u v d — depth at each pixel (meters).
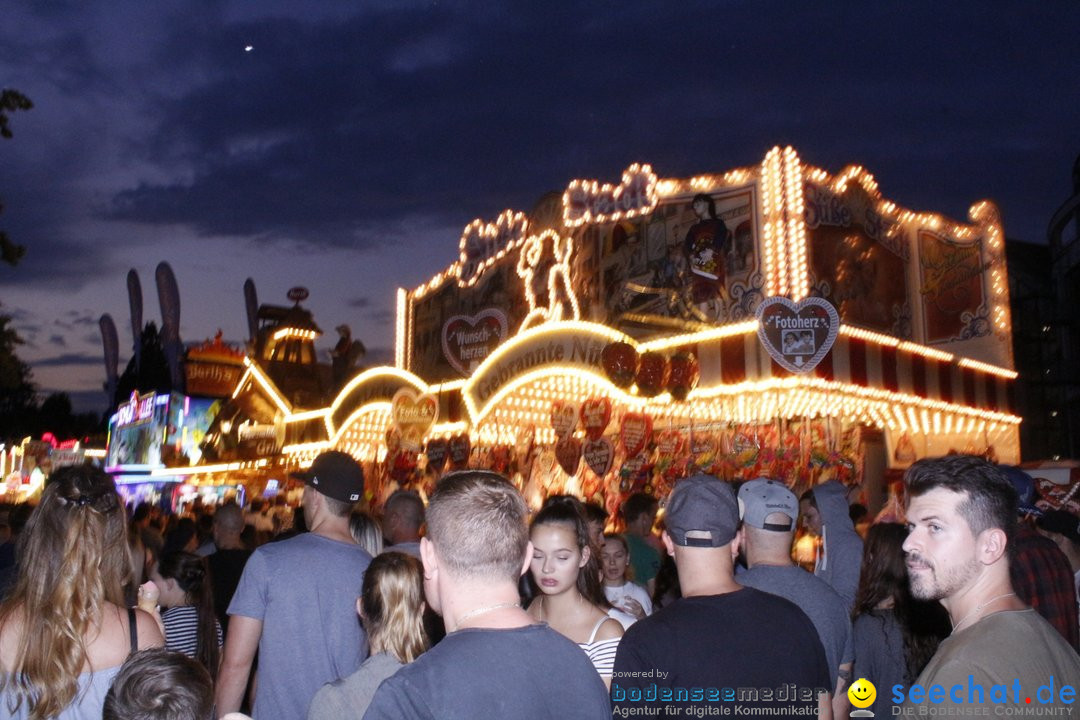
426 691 2.63
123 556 3.62
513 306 19.89
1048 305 33.22
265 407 27.75
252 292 41.53
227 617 7.22
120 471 40.34
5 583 4.18
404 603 4.02
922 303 17.11
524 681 2.71
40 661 3.30
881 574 4.73
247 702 6.48
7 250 17.36
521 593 5.42
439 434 20.08
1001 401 17.94
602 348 15.17
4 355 21.34
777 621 3.62
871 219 16.12
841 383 14.27
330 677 4.82
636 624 3.64
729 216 14.88
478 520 2.85
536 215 19.38
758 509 4.57
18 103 16.31
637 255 16.50
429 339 22.77
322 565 4.95
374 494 22.31
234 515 8.05
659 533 10.32
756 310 14.24
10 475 42.72
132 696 2.95
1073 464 12.37
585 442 15.63
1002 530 2.84
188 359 39.94
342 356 29.66
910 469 3.02
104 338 50.84
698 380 14.68
